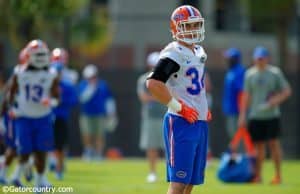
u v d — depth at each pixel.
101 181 44.97
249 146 45.12
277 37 89.12
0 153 49.88
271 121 44.69
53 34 79.56
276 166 44.62
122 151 78.69
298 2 88.19
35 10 69.69
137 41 96.31
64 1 71.25
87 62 94.81
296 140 78.56
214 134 77.75
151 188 40.75
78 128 77.50
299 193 38.88
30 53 36.47
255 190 40.12
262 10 85.81
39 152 36.69
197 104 25.64
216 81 78.06
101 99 66.25
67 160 66.31
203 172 26.08
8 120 40.12
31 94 36.41
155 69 25.17
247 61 97.38
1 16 74.69
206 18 96.38
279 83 44.94
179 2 96.31
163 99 25.03
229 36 98.44
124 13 96.25
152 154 45.78
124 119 78.75
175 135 25.30
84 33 85.88
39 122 36.56
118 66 95.31
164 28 96.25
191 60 25.53
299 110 78.38
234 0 96.81
